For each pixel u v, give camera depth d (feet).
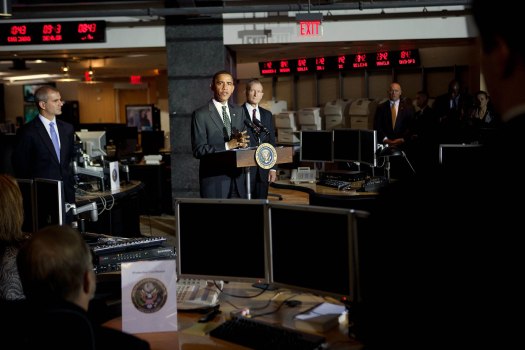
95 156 20.35
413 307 2.90
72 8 24.12
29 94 63.16
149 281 7.43
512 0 2.29
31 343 5.21
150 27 23.56
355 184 18.53
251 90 17.25
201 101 23.59
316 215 7.25
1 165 22.38
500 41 2.36
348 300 7.00
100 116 63.87
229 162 13.64
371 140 18.63
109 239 10.62
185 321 7.73
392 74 33.65
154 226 26.02
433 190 2.76
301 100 38.01
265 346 6.66
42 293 5.64
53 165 15.78
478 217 2.57
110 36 23.70
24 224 11.14
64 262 5.63
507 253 2.50
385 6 22.04
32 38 23.50
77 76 52.90
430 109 24.58
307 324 7.17
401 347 3.03
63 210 10.27
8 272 8.19
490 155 2.58
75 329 5.26
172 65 23.56
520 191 2.44
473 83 29.86
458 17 22.62
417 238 2.79
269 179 16.58
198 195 23.99
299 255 7.50
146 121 55.98
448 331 2.76
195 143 14.84
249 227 7.89
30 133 15.67
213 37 23.32
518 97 2.42
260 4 23.59
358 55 32.99
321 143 20.20
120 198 18.58
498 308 2.56
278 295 8.46
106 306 7.98
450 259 2.68
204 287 8.55
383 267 3.09
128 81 60.90
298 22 22.98
